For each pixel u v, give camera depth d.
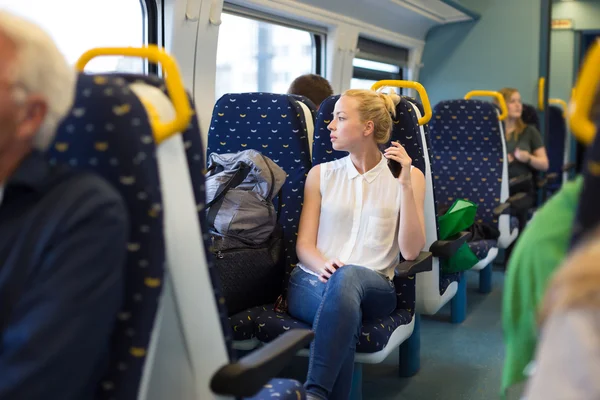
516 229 4.69
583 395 0.71
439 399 2.70
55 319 0.96
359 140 2.50
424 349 3.32
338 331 2.12
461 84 6.56
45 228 1.01
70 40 2.73
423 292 2.94
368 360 2.30
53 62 1.01
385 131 2.53
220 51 3.73
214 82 3.63
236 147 2.81
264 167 2.53
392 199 2.53
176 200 1.22
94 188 1.04
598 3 6.39
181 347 1.30
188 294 1.26
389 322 2.41
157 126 1.17
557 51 6.57
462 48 6.51
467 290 4.54
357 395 2.41
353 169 2.57
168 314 1.29
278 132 2.75
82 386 1.01
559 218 1.11
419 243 2.48
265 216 2.54
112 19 3.00
